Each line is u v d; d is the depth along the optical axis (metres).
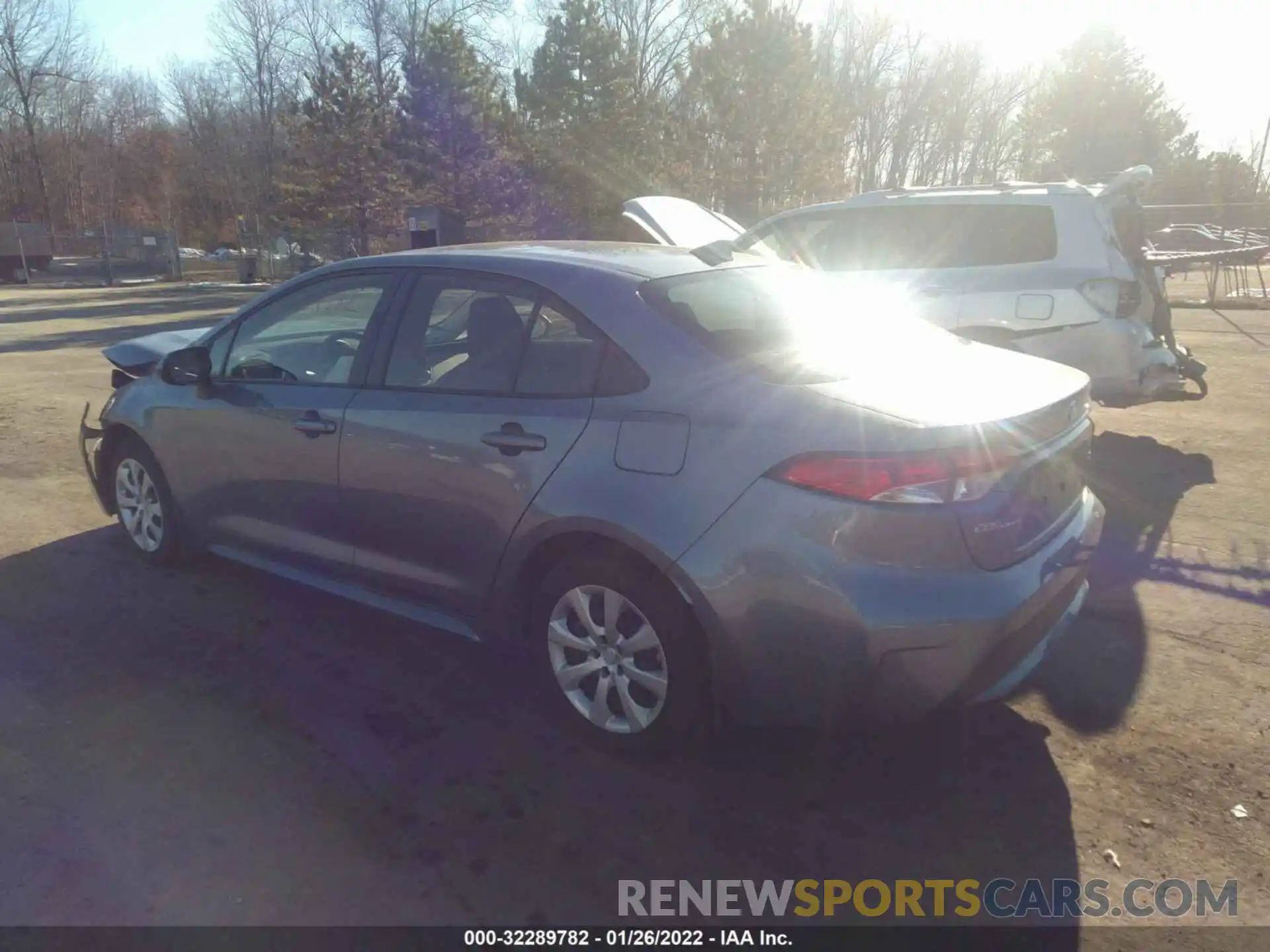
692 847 2.83
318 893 2.62
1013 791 3.08
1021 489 2.93
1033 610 2.88
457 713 3.53
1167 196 42.72
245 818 2.92
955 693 2.79
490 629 3.53
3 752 3.26
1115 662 3.89
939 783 3.12
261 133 46.50
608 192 27.77
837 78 47.72
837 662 2.78
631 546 3.01
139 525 4.95
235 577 4.80
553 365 3.33
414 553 3.66
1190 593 4.55
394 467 3.61
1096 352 6.49
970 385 3.09
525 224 28.89
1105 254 6.49
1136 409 8.48
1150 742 3.33
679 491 2.93
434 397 3.56
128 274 37.44
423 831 2.88
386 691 3.70
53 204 59.06
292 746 3.31
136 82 67.50
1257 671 3.80
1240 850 2.80
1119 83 45.38
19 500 6.01
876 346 3.45
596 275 3.41
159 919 2.52
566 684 3.33
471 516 3.42
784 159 27.53
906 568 2.72
